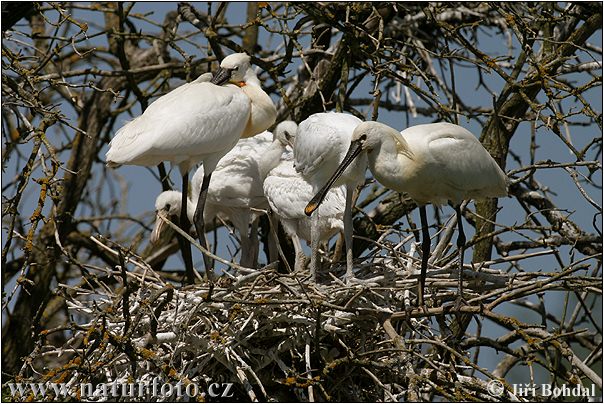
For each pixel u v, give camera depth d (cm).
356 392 1112
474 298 1112
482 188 1185
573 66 1509
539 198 1479
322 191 1188
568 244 1367
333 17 1433
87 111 1723
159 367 1002
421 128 1170
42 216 1075
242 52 1534
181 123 1291
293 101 1539
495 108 1370
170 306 1121
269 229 1516
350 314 1105
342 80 1448
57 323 1720
